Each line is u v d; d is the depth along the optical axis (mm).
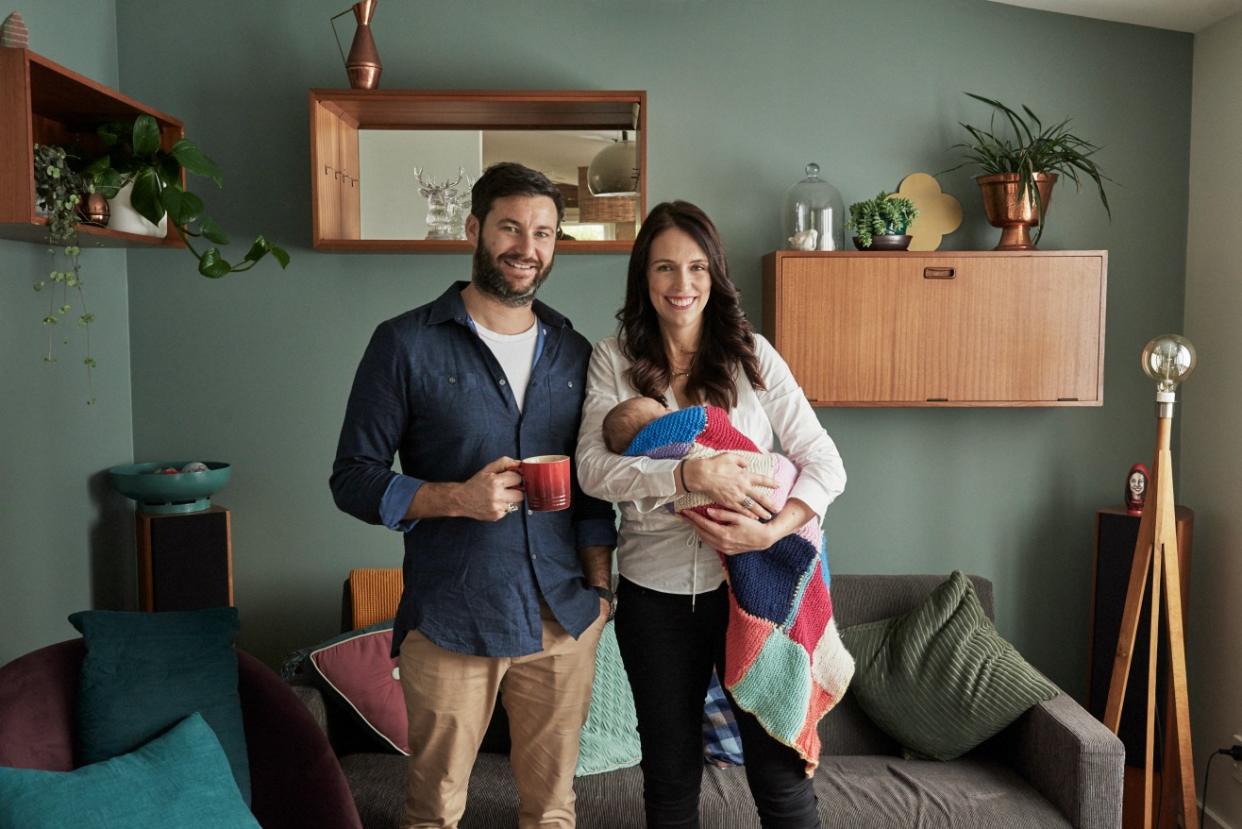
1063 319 2977
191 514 2930
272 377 3219
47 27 2734
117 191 2594
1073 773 2273
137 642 1914
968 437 3275
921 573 3301
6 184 2207
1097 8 3066
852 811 2307
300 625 3275
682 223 1913
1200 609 3135
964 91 3193
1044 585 3305
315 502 3252
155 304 3193
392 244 2998
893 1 3174
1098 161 3209
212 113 3145
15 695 1762
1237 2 2859
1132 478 3010
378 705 2561
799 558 1853
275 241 3180
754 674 1834
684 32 3166
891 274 2975
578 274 3201
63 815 1612
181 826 1686
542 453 1957
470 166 3133
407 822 1992
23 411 2615
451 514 1788
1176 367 2627
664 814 1930
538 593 1919
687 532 1899
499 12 3146
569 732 2004
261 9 3127
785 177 3199
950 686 2582
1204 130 3111
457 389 1903
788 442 1986
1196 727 3148
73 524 2873
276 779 1956
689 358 2016
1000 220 3021
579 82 3166
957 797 2369
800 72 3182
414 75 3156
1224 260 3010
